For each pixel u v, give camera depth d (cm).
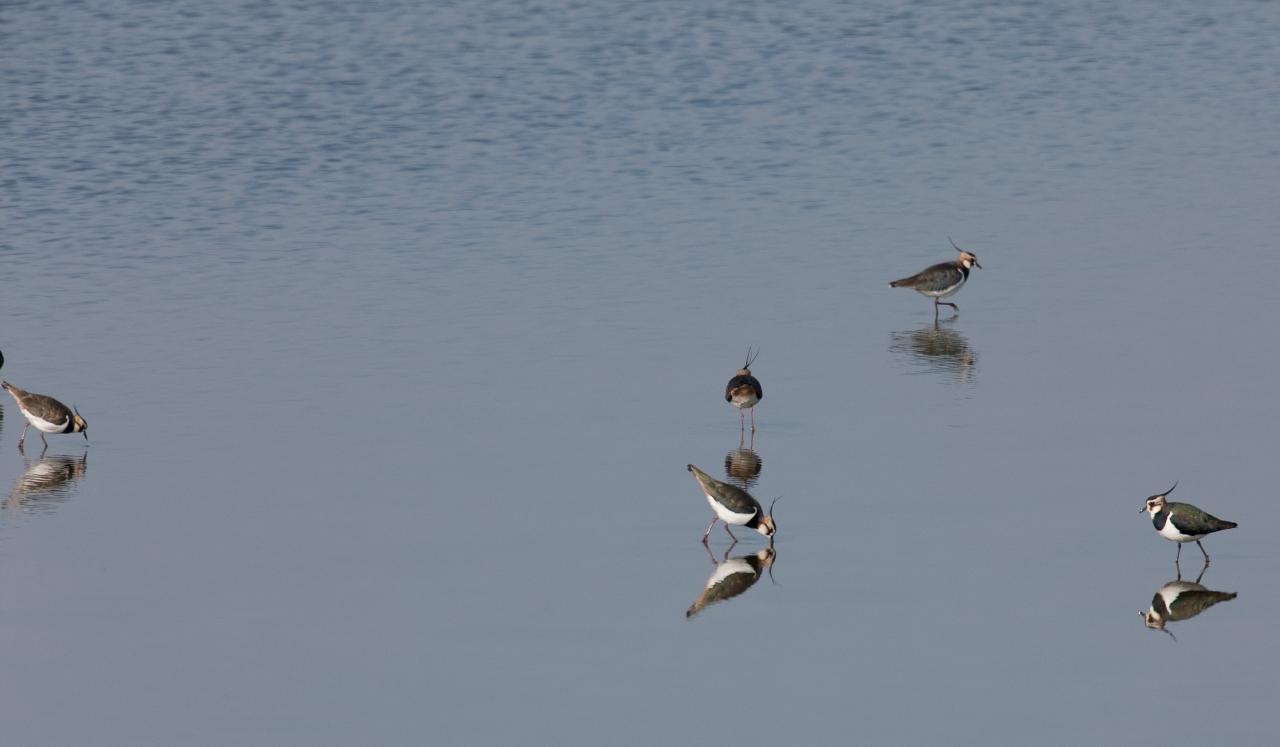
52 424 3328
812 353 3909
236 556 2805
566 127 6700
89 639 2517
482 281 4569
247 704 2334
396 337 4053
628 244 4962
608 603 2627
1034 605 2603
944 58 7862
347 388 3669
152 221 5347
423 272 4675
